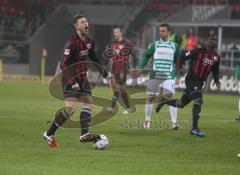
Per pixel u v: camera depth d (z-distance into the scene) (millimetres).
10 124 34344
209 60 31484
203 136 31297
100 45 100875
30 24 105375
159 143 28547
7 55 97312
